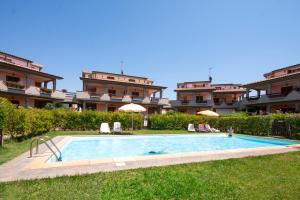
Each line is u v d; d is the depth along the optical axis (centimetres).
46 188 402
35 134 1370
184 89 4288
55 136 1385
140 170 529
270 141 1463
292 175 534
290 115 1576
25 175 477
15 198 358
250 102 3475
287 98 2731
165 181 459
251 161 666
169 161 635
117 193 391
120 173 501
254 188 441
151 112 4128
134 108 1836
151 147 1336
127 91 3884
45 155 711
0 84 2441
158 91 4338
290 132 1555
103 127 1744
